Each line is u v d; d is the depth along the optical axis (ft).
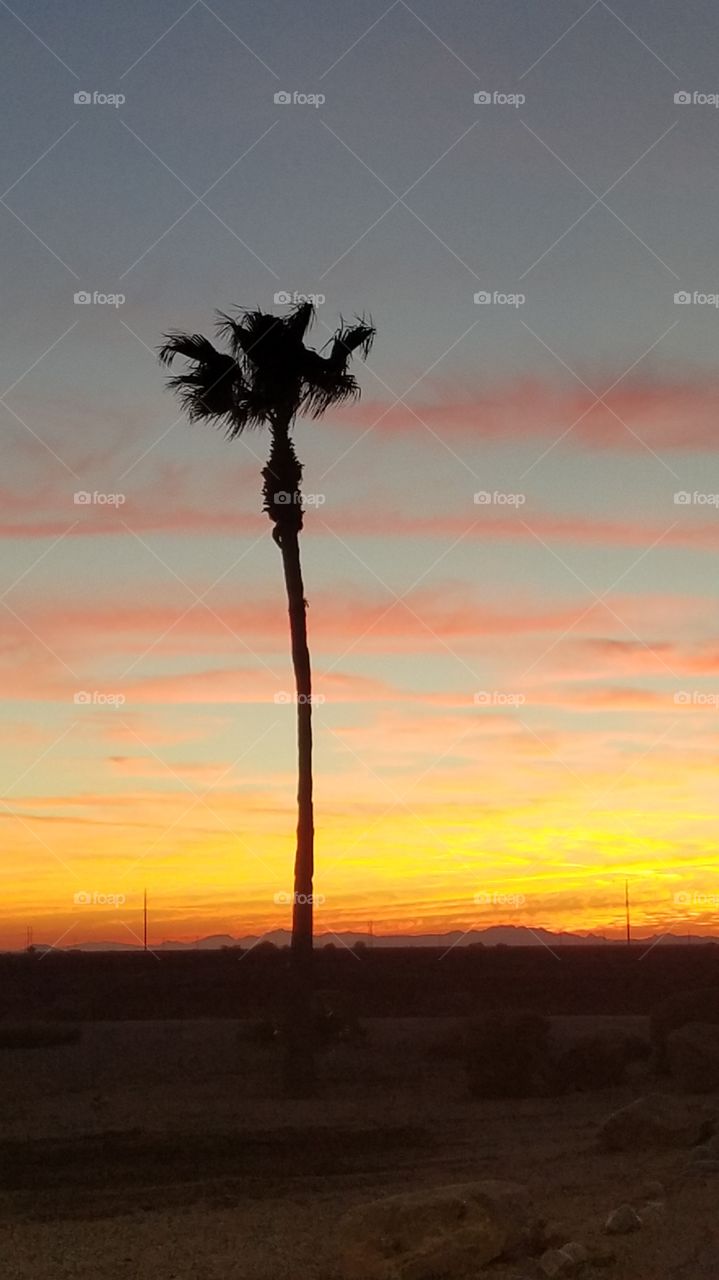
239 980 244.63
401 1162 58.70
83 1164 58.75
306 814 91.97
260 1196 49.90
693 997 99.91
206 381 95.66
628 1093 88.38
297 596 94.38
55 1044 137.28
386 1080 100.17
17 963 358.64
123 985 243.40
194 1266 37.17
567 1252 35.96
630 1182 49.55
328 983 241.35
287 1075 88.69
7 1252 39.09
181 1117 76.64
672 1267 35.91
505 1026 92.38
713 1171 49.34
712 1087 87.76
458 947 371.35
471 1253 36.45
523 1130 70.08
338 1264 36.45
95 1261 37.83
